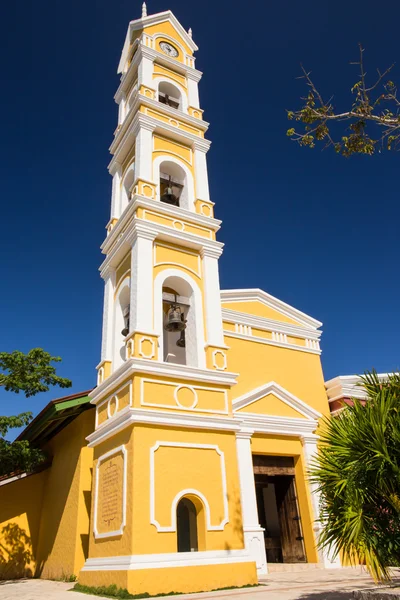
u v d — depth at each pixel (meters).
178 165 16.47
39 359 17.00
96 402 13.65
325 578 11.52
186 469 11.05
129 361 11.52
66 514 15.54
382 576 6.32
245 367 16.14
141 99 16.72
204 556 10.26
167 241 14.32
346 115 8.27
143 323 12.41
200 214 15.36
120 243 14.62
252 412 15.20
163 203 14.62
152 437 10.89
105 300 15.40
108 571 10.05
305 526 14.62
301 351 18.05
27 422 15.86
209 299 14.05
